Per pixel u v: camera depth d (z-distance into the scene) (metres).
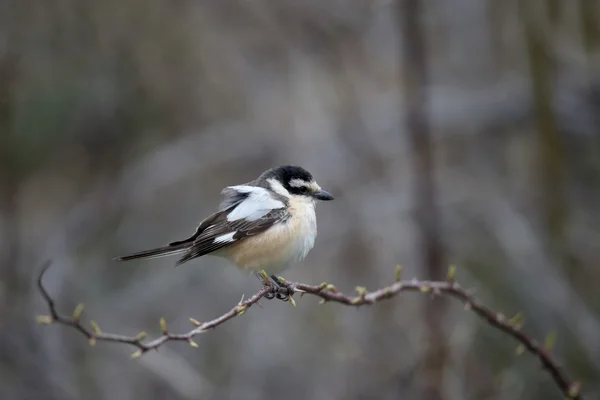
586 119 13.62
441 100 14.30
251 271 8.43
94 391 12.54
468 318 11.68
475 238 13.33
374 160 13.88
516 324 7.50
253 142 14.77
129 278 14.25
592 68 12.77
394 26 14.08
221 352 12.83
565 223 12.57
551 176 12.44
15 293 13.62
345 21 15.23
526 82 13.70
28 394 12.37
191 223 14.73
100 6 14.48
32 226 14.63
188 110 15.19
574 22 12.13
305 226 8.48
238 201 8.47
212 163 14.80
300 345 12.45
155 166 14.64
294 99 14.90
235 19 15.44
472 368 11.62
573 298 12.44
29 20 14.33
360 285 12.59
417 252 11.91
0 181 14.35
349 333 12.05
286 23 15.41
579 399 7.22
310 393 11.98
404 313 11.91
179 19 14.97
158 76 14.91
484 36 14.86
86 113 14.57
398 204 13.08
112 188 14.61
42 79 14.33
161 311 13.38
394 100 14.04
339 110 14.37
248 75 15.38
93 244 14.41
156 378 12.62
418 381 11.18
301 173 8.70
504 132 14.28
